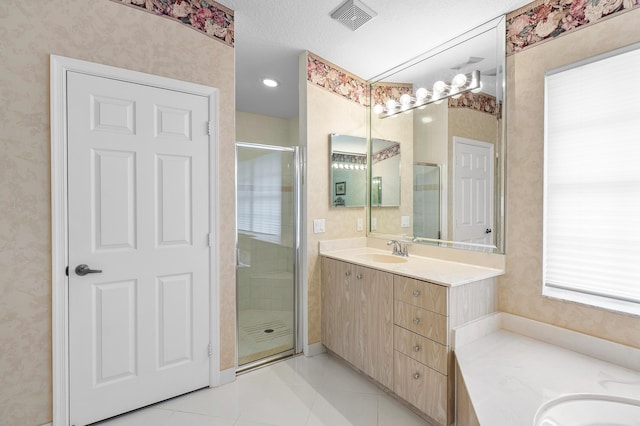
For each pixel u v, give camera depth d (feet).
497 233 6.40
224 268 6.97
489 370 4.77
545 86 5.70
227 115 6.94
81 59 5.33
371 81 9.45
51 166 5.16
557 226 5.67
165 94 6.15
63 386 5.31
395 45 7.63
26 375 5.08
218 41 6.75
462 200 7.00
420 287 5.80
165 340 6.25
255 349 8.33
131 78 5.75
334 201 8.80
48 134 5.16
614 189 5.02
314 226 8.45
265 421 5.78
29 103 5.00
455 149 7.13
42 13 5.04
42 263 5.16
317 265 8.55
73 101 5.30
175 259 6.32
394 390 6.31
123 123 5.73
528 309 6.02
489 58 6.54
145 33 5.89
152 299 6.09
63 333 5.30
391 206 8.78
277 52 8.15
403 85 8.51
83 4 5.33
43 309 5.18
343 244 9.02
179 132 6.31
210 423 5.71
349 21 6.69
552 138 5.69
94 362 5.57
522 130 6.04
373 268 6.82
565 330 5.48
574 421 3.89
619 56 4.88
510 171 6.23
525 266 6.05
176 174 6.29
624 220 4.93
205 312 6.72
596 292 5.24
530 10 5.90
